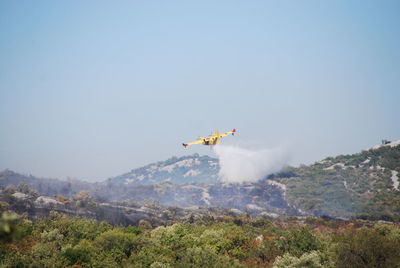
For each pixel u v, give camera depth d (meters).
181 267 56.34
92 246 65.31
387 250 52.59
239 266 55.66
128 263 58.44
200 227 94.88
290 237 68.31
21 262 56.53
